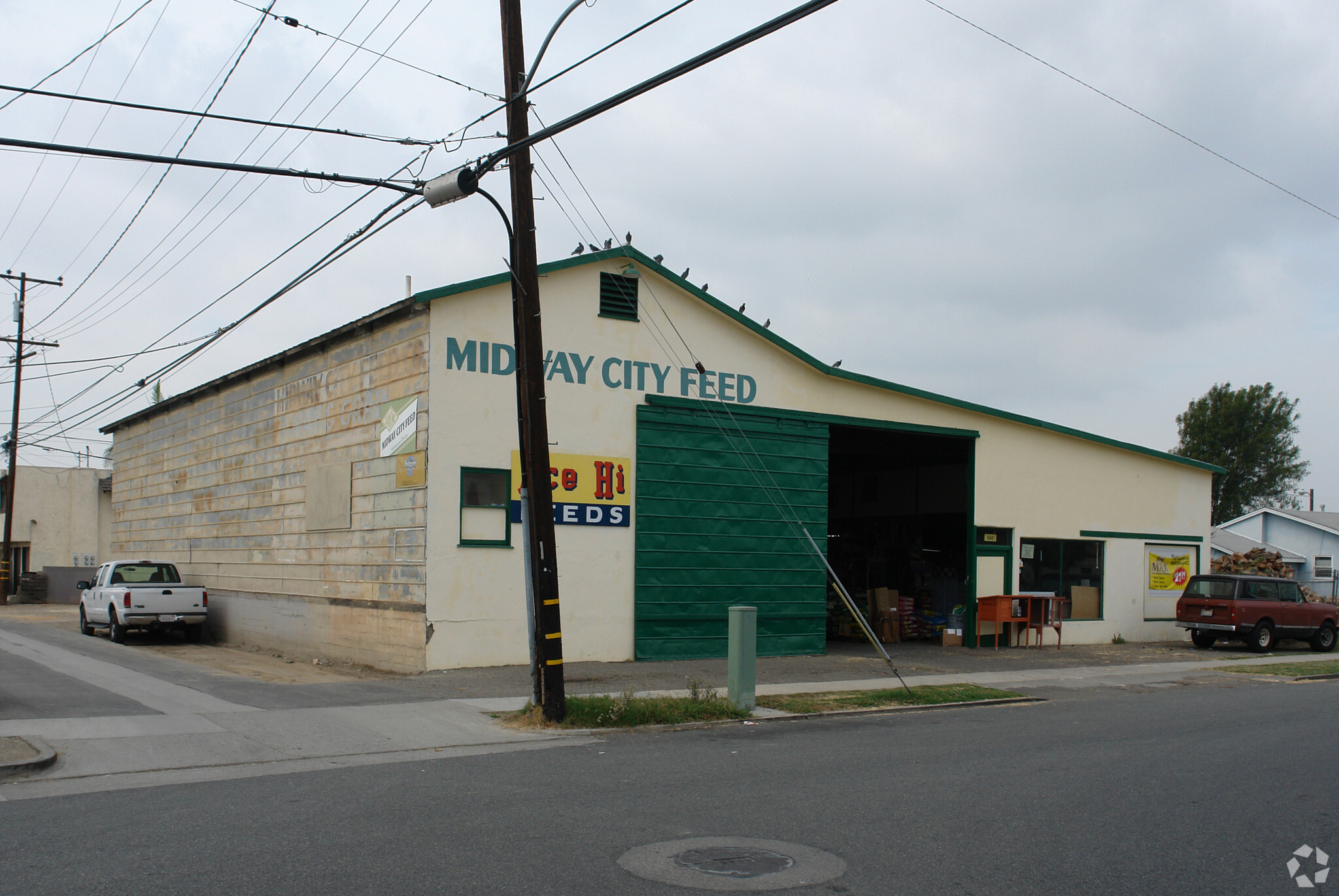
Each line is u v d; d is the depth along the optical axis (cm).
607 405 1817
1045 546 2530
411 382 1686
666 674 1641
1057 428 2516
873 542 2958
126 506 3172
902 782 873
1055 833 704
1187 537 2792
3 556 4103
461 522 1656
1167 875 613
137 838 660
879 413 2209
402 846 643
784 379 2059
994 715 1366
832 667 1859
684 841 667
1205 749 1077
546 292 1766
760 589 1975
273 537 2162
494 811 748
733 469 1959
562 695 1184
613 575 1802
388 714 1225
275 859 612
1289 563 5153
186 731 1082
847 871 607
